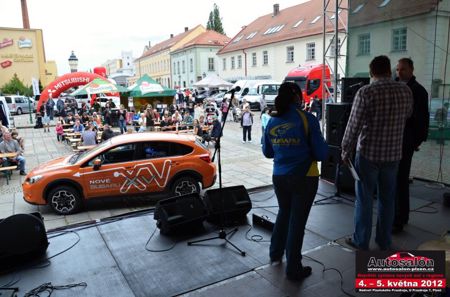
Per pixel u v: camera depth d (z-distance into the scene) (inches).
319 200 199.0
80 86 797.2
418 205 186.9
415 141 147.5
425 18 244.8
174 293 118.0
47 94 724.7
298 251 120.2
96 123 591.5
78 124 573.9
